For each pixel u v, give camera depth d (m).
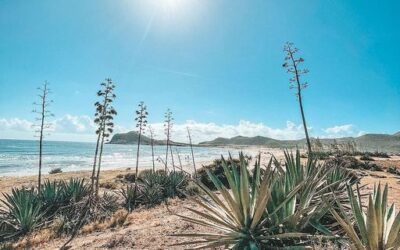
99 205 17.38
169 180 24.44
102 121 18.66
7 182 37.59
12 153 121.19
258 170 5.86
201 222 5.71
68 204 18.02
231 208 5.36
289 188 6.11
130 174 36.56
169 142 39.19
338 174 8.38
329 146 58.03
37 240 12.45
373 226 3.77
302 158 39.25
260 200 4.96
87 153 139.25
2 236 13.79
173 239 9.39
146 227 11.67
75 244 11.18
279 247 5.08
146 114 26.28
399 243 3.71
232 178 5.62
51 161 85.38
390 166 36.47
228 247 5.50
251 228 5.26
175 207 17.27
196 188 22.62
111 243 9.74
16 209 15.11
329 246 5.10
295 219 5.22
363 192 11.84
